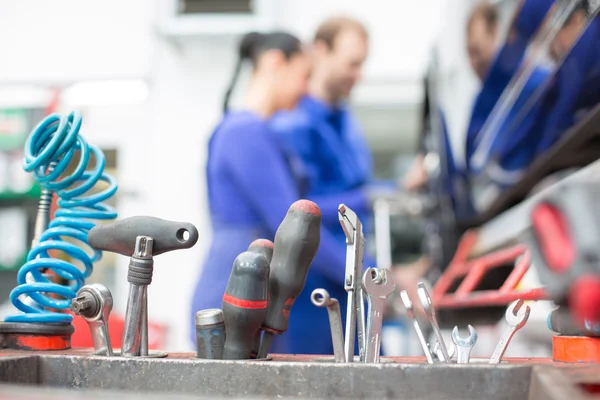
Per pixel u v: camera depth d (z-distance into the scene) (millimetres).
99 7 3639
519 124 1226
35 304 738
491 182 1497
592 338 593
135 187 3506
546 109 1061
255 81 1933
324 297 560
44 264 716
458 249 1852
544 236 339
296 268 603
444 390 527
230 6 3221
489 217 1647
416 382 530
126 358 583
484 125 1510
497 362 585
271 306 605
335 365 540
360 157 3199
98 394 399
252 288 569
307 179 1831
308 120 2111
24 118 3385
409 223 2861
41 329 693
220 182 1659
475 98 1570
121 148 3592
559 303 343
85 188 736
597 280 299
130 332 611
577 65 891
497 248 1366
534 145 1149
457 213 1861
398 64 3605
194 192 3541
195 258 3482
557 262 323
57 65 3609
